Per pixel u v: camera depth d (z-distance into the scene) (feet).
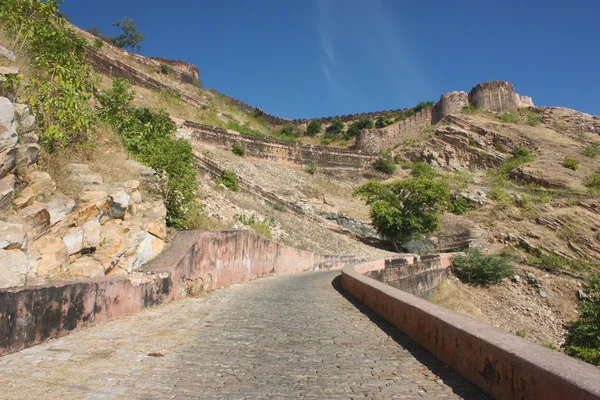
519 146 221.25
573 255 132.67
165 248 31.68
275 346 19.56
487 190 174.50
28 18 32.32
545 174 188.96
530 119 249.75
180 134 132.05
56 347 16.39
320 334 22.45
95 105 41.32
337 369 16.29
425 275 97.55
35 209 19.56
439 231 148.77
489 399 13.19
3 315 14.66
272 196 112.47
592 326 72.18
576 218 144.46
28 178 21.02
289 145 167.53
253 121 220.23
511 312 97.76
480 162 214.07
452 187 174.19
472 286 107.34
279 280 52.65
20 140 20.77
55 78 28.94
